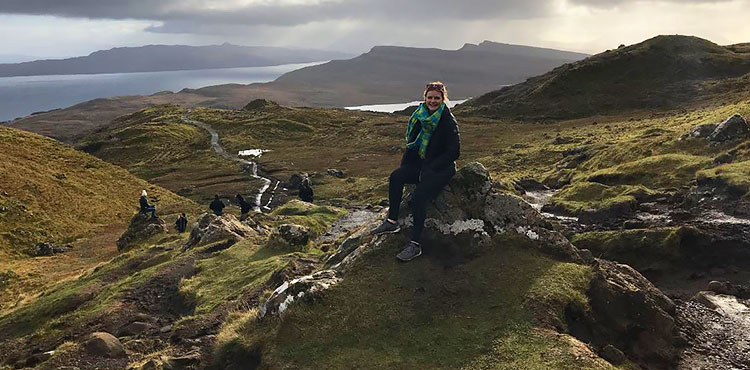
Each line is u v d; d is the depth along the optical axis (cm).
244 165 10062
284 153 11181
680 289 1830
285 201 6694
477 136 9962
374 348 820
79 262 3831
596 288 957
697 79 12244
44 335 1575
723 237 2002
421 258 1012
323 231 3169
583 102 12462
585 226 2495
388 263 1008
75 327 1541
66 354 1162
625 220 2455
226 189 7788
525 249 1044
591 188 2989
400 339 834
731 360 945
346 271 1012
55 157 6944
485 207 1095
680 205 2498
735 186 2327
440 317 872
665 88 12156
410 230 1065
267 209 6281
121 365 1122
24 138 7275
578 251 1091
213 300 1466
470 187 1109
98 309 1656
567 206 2817
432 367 759
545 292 907
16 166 5962
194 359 962
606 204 2581
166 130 14650
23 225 4712
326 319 893
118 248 4019
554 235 1079
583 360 734
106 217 5600
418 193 980
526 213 1092
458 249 1037
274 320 943
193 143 13238
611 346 848
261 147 12250
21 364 1271
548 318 848
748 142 3000
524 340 794
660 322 972
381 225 1045
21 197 5225
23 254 4241
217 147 12638
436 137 977
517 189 3734
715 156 3025
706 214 2280
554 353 754
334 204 5250
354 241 1212
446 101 988
